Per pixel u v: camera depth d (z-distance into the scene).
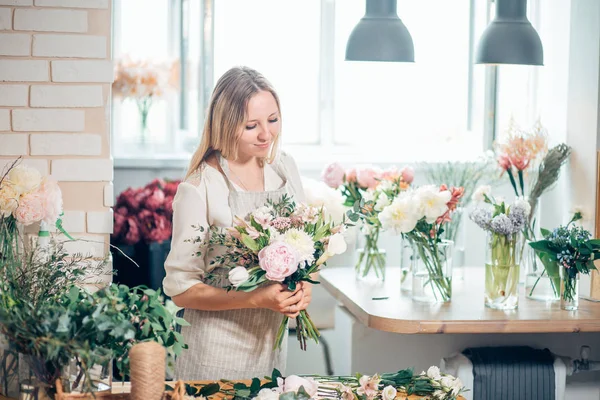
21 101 2.77
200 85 4.54
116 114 4.59
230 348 2.64
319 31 4.54
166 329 2.02
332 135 4.57
